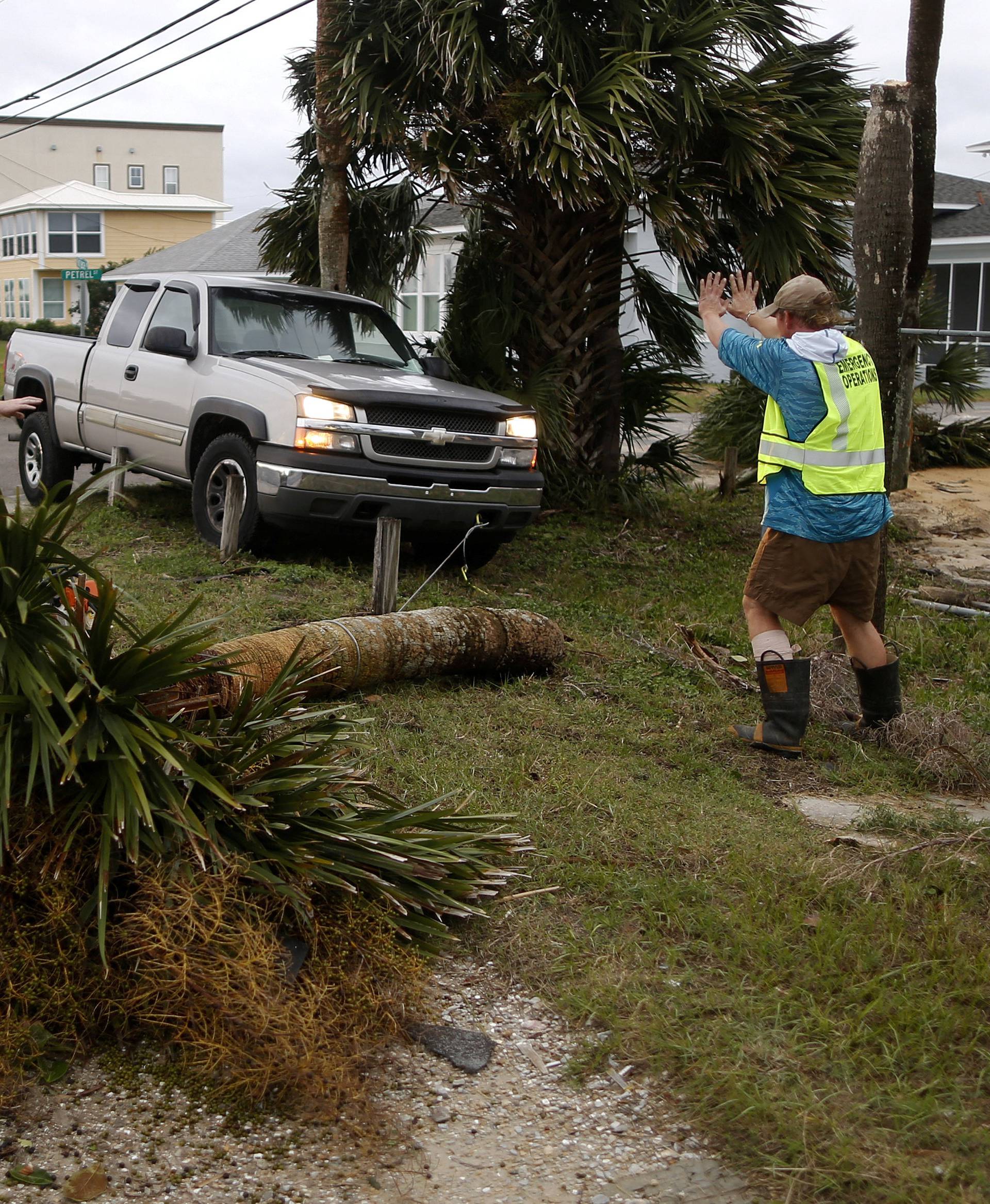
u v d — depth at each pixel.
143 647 3.21
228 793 3.27
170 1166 2.68
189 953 2.95
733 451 13.42
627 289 12.23
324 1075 2.84
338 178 11.02
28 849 3.02
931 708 6.07
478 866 3.82
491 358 10.72
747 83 9.36
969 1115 2.84
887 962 3.52
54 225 51.81
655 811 4.59
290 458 7.57
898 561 10.78
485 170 10.21
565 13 9.60
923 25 11.15
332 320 9.20
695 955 3.57
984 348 23.83
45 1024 3.00
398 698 5.59
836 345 5.18
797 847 4.34
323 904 3.31
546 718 5.55
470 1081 3.03
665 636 7.25
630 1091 2.99
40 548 3.25
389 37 9.52
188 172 63.56
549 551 9.63
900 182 6.17
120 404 9.34
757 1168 2.71
